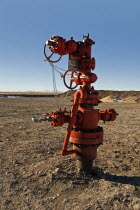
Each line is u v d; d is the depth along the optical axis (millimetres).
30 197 3971
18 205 3746
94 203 3740
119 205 3707
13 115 15688
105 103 36312
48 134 9195
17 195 4051
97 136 4727
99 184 4449
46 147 6973
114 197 3893
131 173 5082
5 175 4820
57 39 4262
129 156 6355
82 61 4812
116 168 5328
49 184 4402
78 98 4613
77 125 4734
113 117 5168
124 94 59438
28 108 22547
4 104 28359
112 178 4766
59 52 4445
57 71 4754
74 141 4723
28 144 7266
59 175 4688
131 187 4305
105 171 5102
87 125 4672
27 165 5387
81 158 4754
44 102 35062
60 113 4520
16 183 4480
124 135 9344
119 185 4422
